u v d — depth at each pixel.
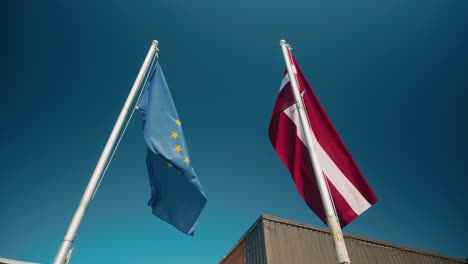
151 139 4.58
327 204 3.70
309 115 5.02
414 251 11.45
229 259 10.43
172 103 5.49
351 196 4.30
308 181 4.48
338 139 4.75
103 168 4.05
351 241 10.16
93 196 3.79
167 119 5.12
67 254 3.27
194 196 4.75
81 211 3.58
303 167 4.61
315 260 8.40
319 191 4.14
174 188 4.87
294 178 4.55
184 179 4.89
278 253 8.00
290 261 7.99
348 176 4.46
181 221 4.68
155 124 4.84
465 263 12.63
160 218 4.72
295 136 4.90
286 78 5.55
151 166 5.02
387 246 10.84
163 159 4.74
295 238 8.64
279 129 5.18
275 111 5.41
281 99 5.43
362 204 4.24
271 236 8.32
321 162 4.53
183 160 4.76
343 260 3.21
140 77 5.20
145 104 5.11
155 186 4.89
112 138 4.34
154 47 5.80
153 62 5.75
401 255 10.94
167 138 4.83
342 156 4.62
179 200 4.79
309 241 8.80
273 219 8.73
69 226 3.45
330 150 4.68
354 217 4.15
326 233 9.33
